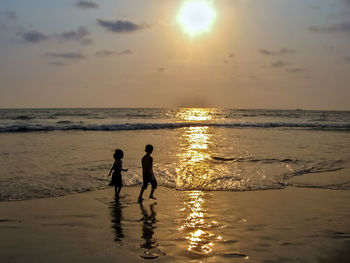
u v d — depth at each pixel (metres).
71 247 4.06
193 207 5.93
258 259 3.75
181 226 4.89
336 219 5.26
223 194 6.90
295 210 5.75
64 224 4.91
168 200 6.41
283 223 5.05
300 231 4.70
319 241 4.32
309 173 9.02
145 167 6.61
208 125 31.14
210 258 3.76
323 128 29.22
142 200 6.39
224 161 10.82
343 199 6.52
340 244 4.23
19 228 4.70
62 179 7.93
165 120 42.88
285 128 28.98
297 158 11.52
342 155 12.28
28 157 11.16
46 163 10.05
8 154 11.81
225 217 5.34
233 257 3.79
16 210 5.54
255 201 6.35
